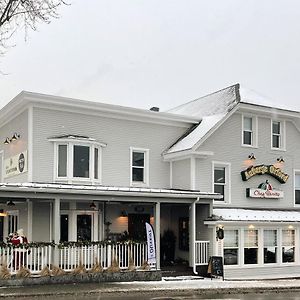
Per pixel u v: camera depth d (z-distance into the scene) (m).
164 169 25.38
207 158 24.50
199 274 22.00
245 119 26.27
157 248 21.06
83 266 19.05
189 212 22.98
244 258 22.98
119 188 21.33
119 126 24.34
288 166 27.25
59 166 22.38
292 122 27.64
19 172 23.08
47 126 22.48
